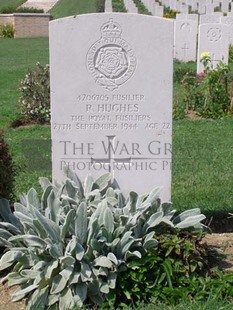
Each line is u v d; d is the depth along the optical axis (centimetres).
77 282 208
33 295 210
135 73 240
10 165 245
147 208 225
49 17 1326
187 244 217
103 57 239
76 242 208
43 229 211
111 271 209
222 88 484
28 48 1077
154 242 216
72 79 240
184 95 508
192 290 208
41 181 242
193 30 809
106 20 236
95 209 228
